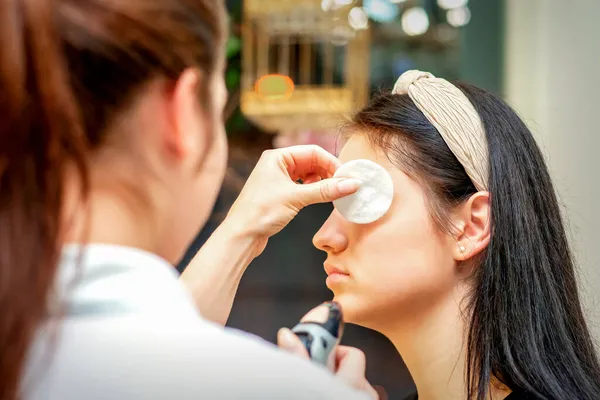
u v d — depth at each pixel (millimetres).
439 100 886
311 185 862
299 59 1723
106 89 439
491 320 849
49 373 415
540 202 911
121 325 432
